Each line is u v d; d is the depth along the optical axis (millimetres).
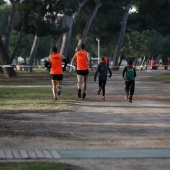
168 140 23469
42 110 36219
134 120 30828
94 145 22125
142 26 161875
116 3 139000
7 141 23188
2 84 70000
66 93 52312
